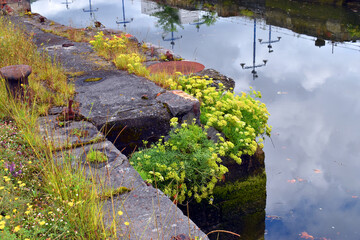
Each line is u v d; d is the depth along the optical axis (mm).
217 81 8641
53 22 14336
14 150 4801
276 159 8180
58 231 3570
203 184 6082
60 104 6566
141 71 8430
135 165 5844
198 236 3711
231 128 6797
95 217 3635
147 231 3791
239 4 31016
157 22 21891
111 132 6195
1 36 9578
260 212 6820
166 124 6500
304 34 20125
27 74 5980
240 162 6406
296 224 6434
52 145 4984
